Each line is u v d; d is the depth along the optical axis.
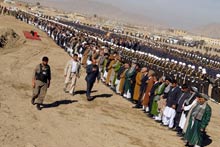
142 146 13.58
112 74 22.47
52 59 32.44
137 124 16.22
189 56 59.66
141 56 33.53
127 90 20.28
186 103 15.09
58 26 58.84
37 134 13.16
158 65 30.98
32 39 45.53
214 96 25.39
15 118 14.50
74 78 19.91
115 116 17.00
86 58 29.38
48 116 15.55
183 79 26.84
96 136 13.92
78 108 17.52
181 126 15.16
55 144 12.51
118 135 14.41
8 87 19.38
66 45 40.12
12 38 38.75
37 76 16.16
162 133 15.43
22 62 28.31
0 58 28.28
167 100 16.09
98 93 21.22
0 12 84.06
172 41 116.19
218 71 45.31
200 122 13.66
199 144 13.73
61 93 19.92
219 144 15.20
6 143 11.80
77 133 13.96
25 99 17.58
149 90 17.78
